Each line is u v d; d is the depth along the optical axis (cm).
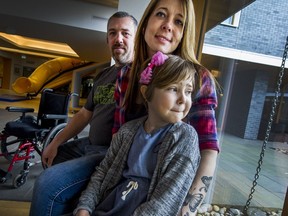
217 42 254
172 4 89
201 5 172
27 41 980
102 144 120
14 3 400
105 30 413
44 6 404
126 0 212
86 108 140
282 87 239
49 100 301
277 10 263
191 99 78
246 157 303
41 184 88
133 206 75
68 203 90
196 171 73
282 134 311
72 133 141
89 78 1117
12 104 823
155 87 77
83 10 408
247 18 264
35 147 243
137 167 79
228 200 208
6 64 1477
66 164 96
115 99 113
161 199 69
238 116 357
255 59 274
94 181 87
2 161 279
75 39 559
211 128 78
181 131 75
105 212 79
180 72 74
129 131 87
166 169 72
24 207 188
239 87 340
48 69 1035
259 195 222
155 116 80
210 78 84
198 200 72
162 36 90
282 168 283
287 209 54
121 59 132
